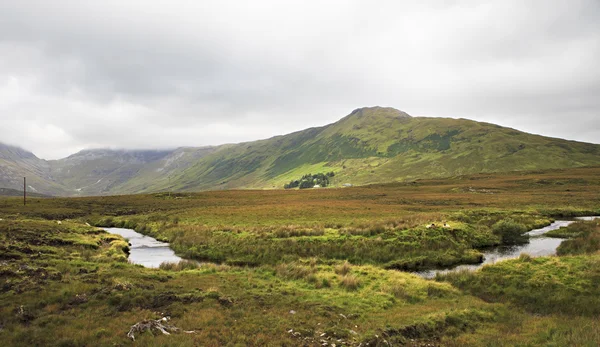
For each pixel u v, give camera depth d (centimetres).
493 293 2362
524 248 3938
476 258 3494
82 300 1842
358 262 3431
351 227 4412
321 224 4909
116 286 2039
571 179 12875
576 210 6550
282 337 1506
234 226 4984
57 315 1631
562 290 2166
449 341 1562
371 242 3759
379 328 1634
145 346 1352
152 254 3997
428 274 3039
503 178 15525
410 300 2197
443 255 3531
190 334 1494
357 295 2208
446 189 12656
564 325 1691
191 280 2408
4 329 1459
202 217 6188
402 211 6550
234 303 1927
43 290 1931
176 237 4747
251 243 3962
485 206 7431
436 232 4081
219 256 3812
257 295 2102
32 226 4428
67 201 10288
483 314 1909
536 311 2052
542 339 1538
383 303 2062
